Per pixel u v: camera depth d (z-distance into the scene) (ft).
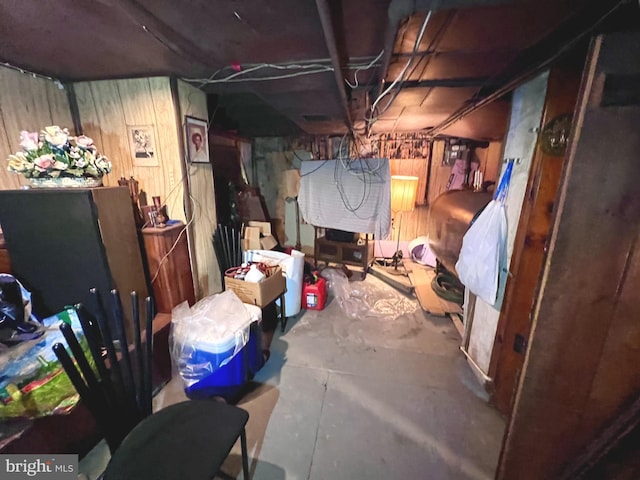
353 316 9.13
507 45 4.06
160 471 2.97
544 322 3.35
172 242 6.36
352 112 8.39
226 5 3.29
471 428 5.14
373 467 4.46
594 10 3.10
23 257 5.09
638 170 2.78
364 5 3.22
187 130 6.47
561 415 3.54
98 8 3.34
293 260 8.59
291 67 5.24
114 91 6.21
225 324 5.54
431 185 13.35
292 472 4.38
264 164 14.35
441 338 7.95
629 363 3.16
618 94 2.72
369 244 12.98
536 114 4.89
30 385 3.90
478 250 6.01
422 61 4.72
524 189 5.09
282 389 6.03
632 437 3.25
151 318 3.91
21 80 5.45
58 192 4.72
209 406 3.82
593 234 3.03
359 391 5.98
